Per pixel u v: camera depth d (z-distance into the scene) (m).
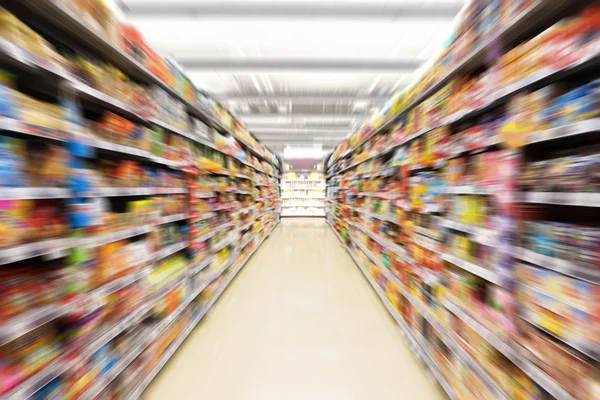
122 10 2.19
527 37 1.01
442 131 1.54
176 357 1.79
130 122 1.38
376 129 2.78
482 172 1.14
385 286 2.49
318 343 1.95
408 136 1.95
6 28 0.76
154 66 1.54
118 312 1.24
